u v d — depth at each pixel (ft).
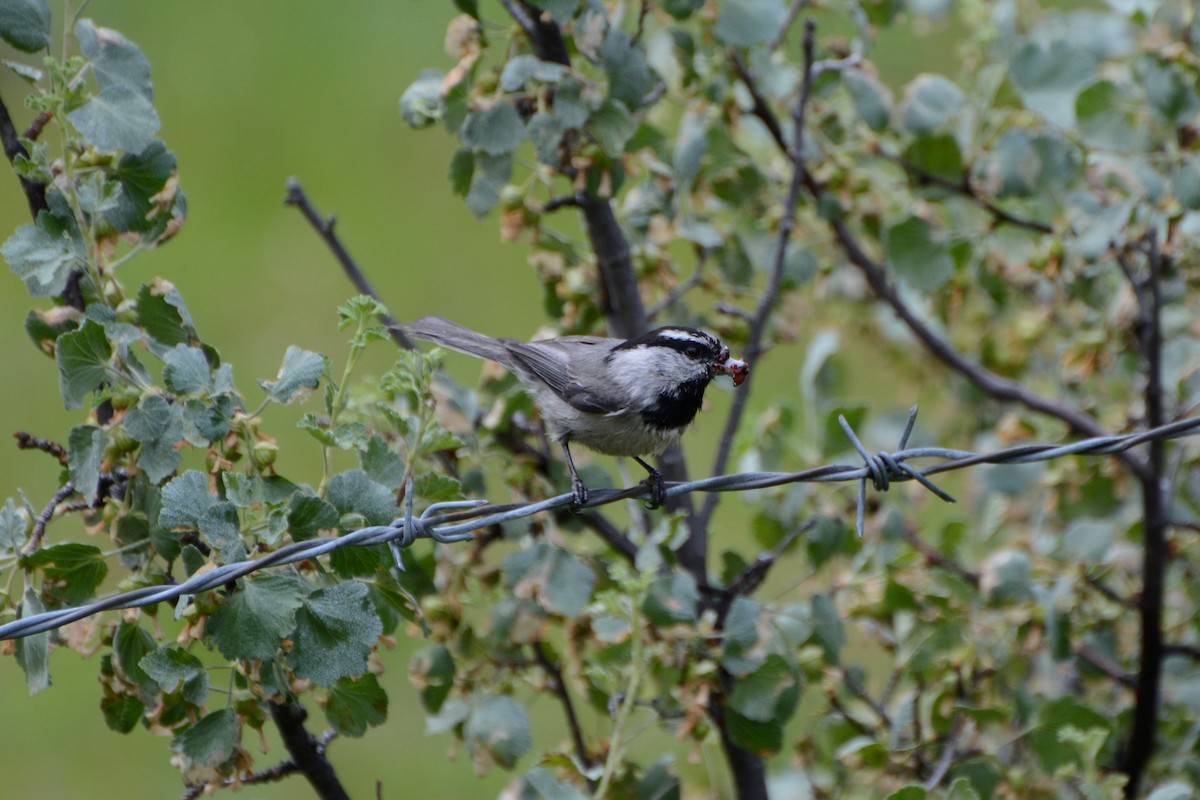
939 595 27.09
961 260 31.48
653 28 32.68
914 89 30.22
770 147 33.83
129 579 21.49
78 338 20.39
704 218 32.55
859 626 30.07
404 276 57.36
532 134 25.86
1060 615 27.14
